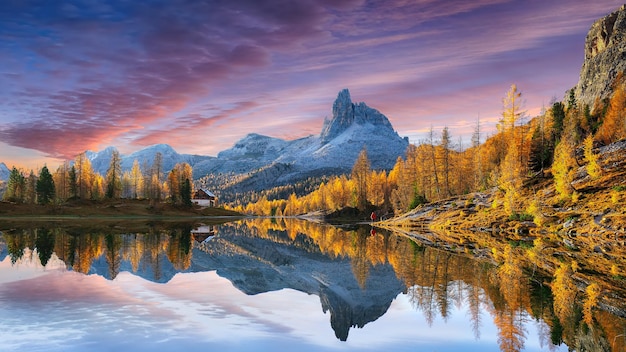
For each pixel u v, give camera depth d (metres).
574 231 43.47
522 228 49.97
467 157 92.50
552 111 84.31
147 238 52.19
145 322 13.47
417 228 68.81
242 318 14.45
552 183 61.56
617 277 21.25
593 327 12.88
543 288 18.72
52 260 29.50
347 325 13.66
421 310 15.69
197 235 64.75
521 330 12.80
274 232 81.06
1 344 11.10
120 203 136.12
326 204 177.88
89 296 17.55
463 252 33.50
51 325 12.94
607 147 66.94
